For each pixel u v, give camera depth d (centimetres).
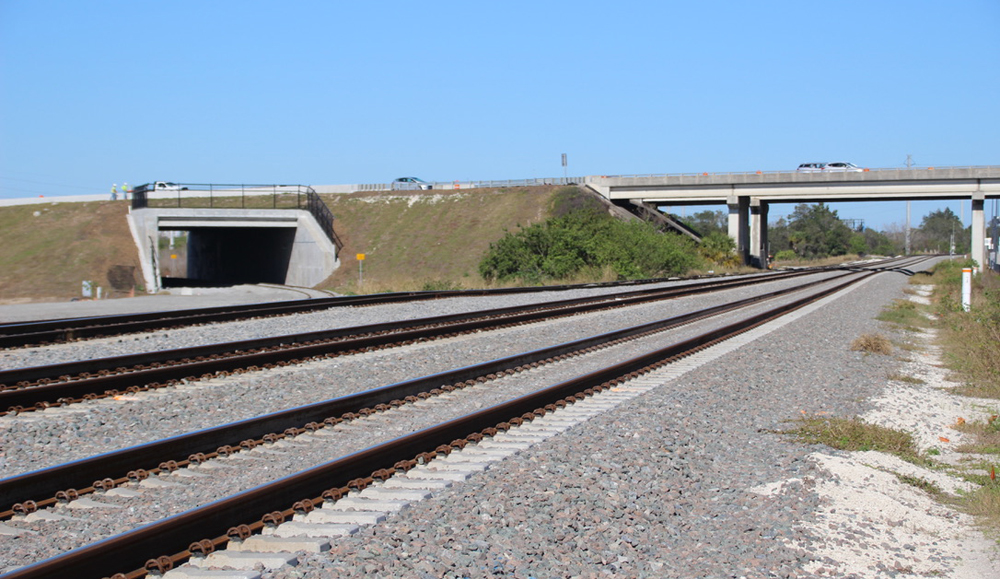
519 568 550
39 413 983
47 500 665
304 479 648
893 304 3394
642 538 621
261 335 1811
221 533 575
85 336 1697
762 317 2381
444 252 6850
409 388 1122
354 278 6412
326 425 948
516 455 820
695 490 754
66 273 5722
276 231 7275
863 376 1479
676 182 7912
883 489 784
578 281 4781
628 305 2891
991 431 1087
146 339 1705
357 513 627
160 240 10869
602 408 1067
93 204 7294
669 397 1156
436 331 1819
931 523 705
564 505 680
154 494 706
